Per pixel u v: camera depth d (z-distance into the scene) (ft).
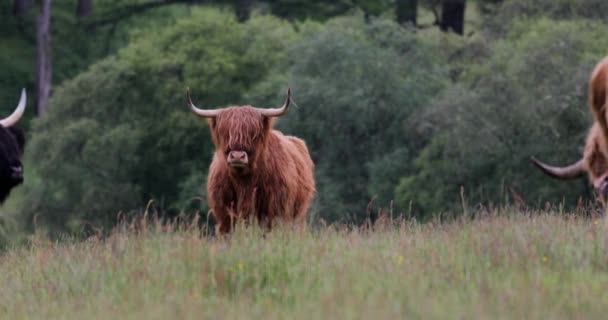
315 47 520.01
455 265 118.21
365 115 505.66
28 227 513.45
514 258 118.21
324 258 123.13
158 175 550.77
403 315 98.17
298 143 183.32
